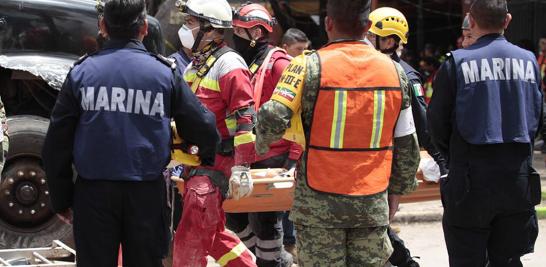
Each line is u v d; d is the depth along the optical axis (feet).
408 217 39.27
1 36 30.66
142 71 18.79
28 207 30.45
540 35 78.07
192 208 22.56
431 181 26.43
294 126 19.27
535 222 22.11
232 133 22.93
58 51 31.32
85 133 18.58
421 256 33.30
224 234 23.88
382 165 19.22
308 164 19.07
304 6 85.61
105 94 18.54
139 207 18.74
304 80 18.86
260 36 26.86
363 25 19.33
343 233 19.11
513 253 22.04
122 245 19.20
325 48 19.36
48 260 25.91
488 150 21.21
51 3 31.24
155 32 32.14
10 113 31.73
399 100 19.43
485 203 21.21
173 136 20.75
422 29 90.48
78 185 18.93
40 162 30.50
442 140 21.98
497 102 21.09
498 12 21.47
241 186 22.11
